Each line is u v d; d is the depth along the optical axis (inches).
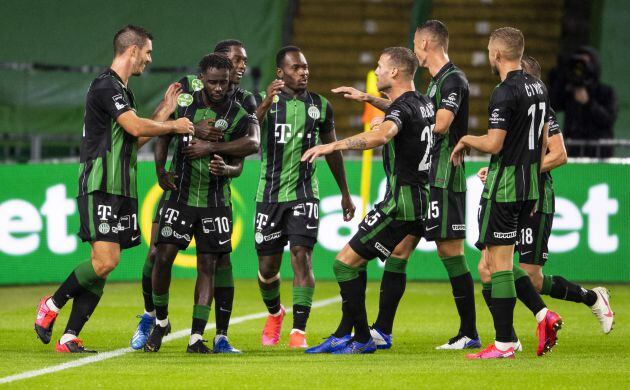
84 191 1029.8
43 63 2454.5
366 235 1023.0
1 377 871.7
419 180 1026.1
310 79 2731.3
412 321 1354.6
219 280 1063.0
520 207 998.4
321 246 1841.8
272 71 2517.2
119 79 1035.9
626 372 898.7
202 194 1037.2
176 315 1401.3
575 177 1822.1
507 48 994.7
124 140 1032.2
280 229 1154.7
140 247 1835.6
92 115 1027.9
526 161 991.6
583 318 1390.3
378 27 2795.3
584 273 1823.3
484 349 1014.4
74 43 2474.2
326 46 2770.7
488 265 1020.5
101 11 2491.4
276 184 1155.9
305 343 1115.9
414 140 1012.5
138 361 974.4
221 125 1037.8
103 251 1027.3
